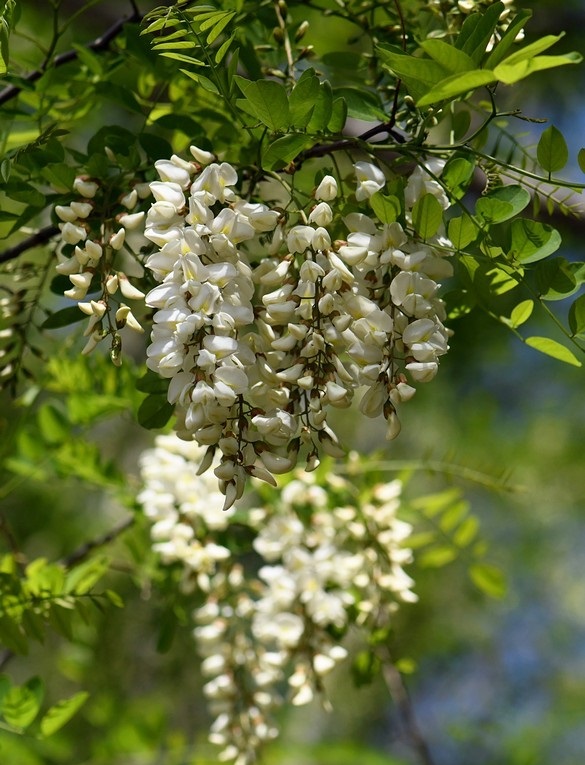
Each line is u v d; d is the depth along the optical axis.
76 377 1.97
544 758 4.08
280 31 1.76
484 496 4.58
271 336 1.61
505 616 4.72
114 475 2.02
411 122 1.68
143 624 3.10
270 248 1.61
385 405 1.59
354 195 1.66
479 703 4.82
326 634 1.91
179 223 1.59
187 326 1.56
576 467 4.46
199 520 1.94
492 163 1.68
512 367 4.52
